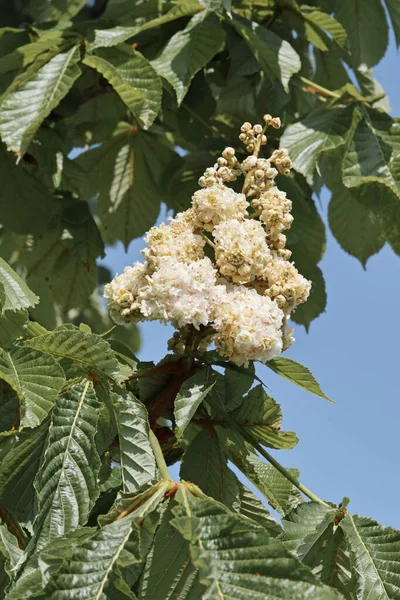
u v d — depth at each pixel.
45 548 0.99
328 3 1.80
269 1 1.72
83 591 0.96
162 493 1.02
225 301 1.08
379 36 1.81
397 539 1.08
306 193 1.79
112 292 1.11
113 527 0.99
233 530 0.96
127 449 1.07
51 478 1.04
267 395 1.17
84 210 1.71
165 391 1.14
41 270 1.78
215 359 1.14
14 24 1.98
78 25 1.62
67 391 1.07
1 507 1.10
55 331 1.09
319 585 0.94
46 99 1.46
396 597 1.06
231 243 1.09
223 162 1.15
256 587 0.94
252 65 1.62
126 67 1.49
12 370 1.08
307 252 1.73
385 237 1.52
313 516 1.10
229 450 1.17
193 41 1.52
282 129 1.75
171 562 1.02
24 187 1.67
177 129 1.84
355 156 1.51
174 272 1.08
